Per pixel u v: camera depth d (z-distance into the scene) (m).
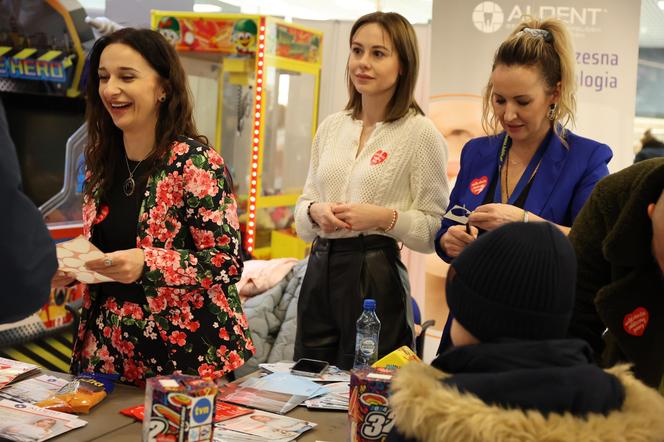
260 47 4.78
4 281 1.47
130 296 2.15
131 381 2.16
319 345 2.60
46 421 1.74
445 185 2.64
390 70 2.59
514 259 1.15
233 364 2.18
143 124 2.19
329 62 5.43
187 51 5.06
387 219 2.49
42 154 4.45
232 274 2.16
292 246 5.37
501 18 4.18
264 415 1.86
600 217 1.74
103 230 2.25
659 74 6.00
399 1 6.01
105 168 2.25
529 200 2.31
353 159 2.67
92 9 5.13
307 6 6.27
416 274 5.24
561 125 2.35
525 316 1.15
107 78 2.17
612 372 1.26
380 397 1.55
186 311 2.14
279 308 3.71
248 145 4.95
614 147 4.14
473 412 1.08
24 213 1.48
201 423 1.45
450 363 1.21
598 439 1.07
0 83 4.18
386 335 2.50
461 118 4.26
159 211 2.16
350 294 2.52
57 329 4.38
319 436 1.75
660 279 1.62
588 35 4.11
